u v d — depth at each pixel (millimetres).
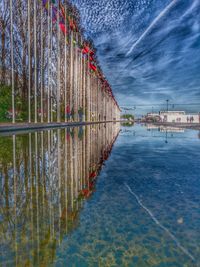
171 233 1745
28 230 1713
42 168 3676
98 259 1393
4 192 2535
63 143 6941
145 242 1610
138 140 9523
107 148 6812
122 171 3795
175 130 18438
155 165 4348
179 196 2586
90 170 3809
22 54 16703
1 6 15523
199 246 1569
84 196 2514
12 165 3795
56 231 1713
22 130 9750
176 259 1413
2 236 1621
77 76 22844
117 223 1890
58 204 2242
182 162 4645
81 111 20891
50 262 1342
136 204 2320
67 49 21625
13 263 1320
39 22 17500
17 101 14977
